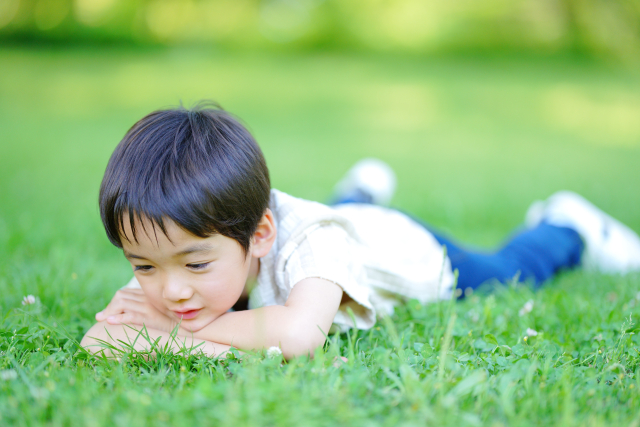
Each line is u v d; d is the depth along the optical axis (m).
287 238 1.87
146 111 12.41
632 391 1.43
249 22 27.36
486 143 10.12
